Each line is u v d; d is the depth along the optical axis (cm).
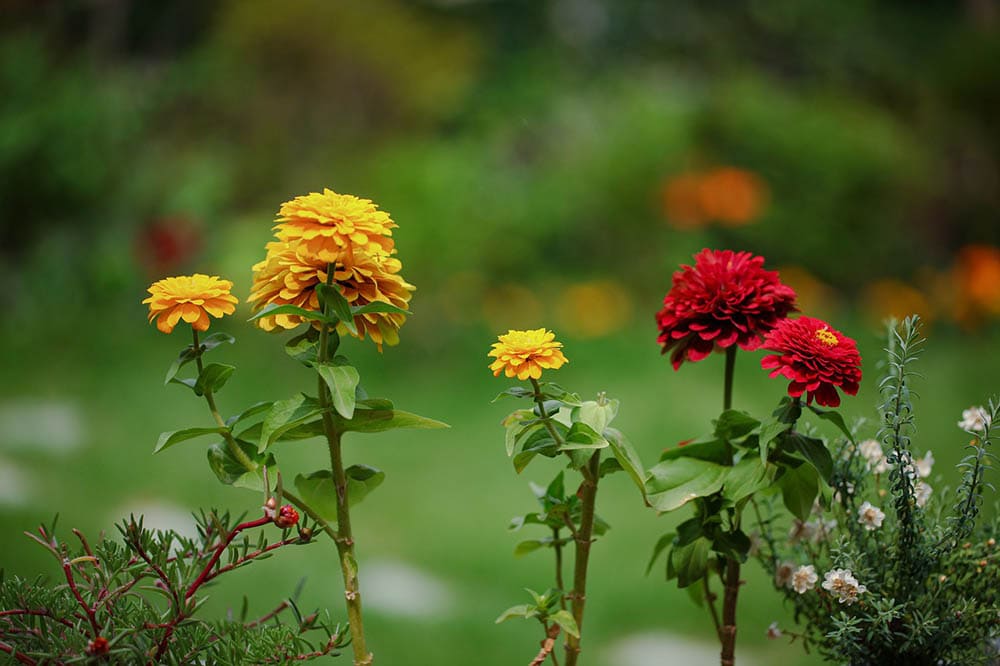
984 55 890
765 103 814
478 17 922
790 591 188
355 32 738
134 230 684
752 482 181
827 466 180
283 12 721
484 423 544
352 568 177
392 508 452
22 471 449
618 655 340
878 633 183
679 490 183
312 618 179
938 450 474
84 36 857
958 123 903
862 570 183
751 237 756
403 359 611
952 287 761
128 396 548
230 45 749
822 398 178
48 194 689
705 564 184
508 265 682
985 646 186
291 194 717
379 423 178
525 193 744
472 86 858
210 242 664
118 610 177
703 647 345
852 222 783
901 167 809
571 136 848
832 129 800
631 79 946
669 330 186
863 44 1000
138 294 658
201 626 177
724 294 184
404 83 743
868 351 614
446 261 632
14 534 376
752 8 1014
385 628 344
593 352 636
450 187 662
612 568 399
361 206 173
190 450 489
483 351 618
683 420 534
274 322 177
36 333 628
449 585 386
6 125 689
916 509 184
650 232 740
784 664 330
